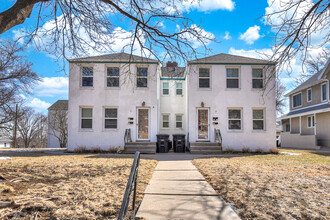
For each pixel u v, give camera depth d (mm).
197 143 14828
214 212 3719
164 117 19562
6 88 14391
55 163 8852
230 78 15938
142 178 6340
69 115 15461
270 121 15547
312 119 22125
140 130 15648
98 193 4605
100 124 15438
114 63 15695
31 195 4270
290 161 9992
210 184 5730
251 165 8602
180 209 3871
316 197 4406
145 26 6688
